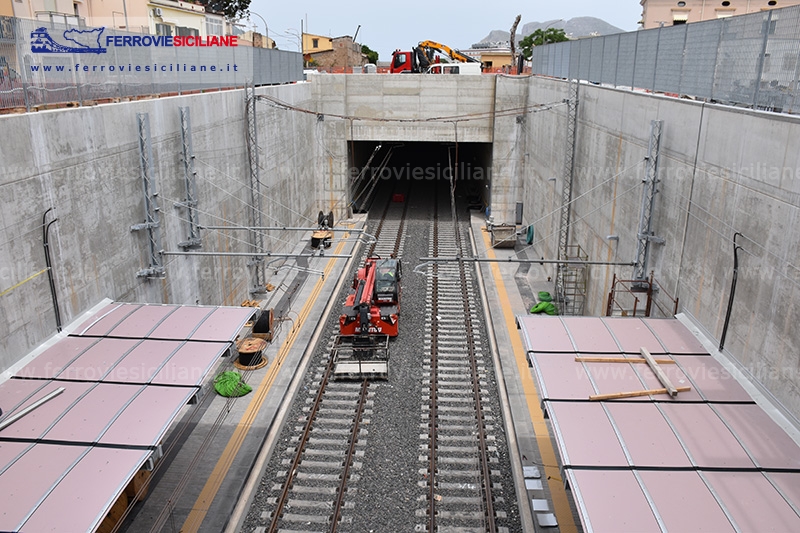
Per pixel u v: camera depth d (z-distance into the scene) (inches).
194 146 706.2
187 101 686.5
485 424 611.8
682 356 457.7
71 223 493.0
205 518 469.4
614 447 361.4
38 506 309.0
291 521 478.0
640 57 648.4
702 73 510.3
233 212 842.8
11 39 458.9
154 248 617.3
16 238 431.5
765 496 324.8
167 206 649.6
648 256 603.8
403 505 499.2
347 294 975.6
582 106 852.0
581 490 329.7
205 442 562.9
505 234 1235.9
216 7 1987.0
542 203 1133.7
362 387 676.1
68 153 486.6
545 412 404.5
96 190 526.9
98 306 528.4
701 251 495.8
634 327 501.7
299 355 735.1
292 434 593.9
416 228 1376.7
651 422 382.9
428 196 1706.4
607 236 700.0
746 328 427.8
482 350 779.4
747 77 442.6
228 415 607.2
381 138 1386.6
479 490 516.1
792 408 374.3
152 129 612.1
